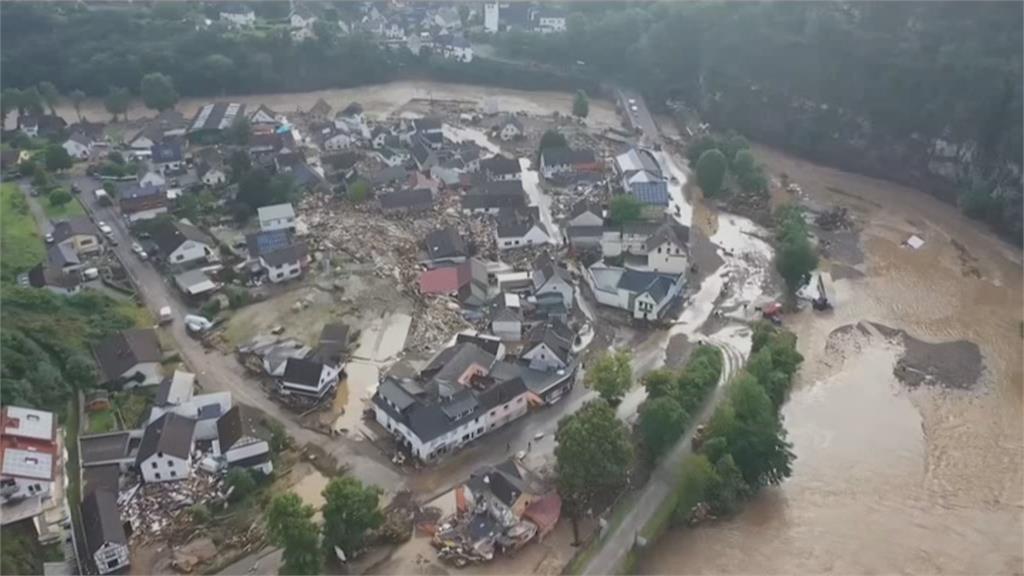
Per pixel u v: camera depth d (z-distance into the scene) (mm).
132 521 65688
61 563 60344
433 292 100500
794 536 68625
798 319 101688
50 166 134250
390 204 123188
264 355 87062
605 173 140125
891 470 76875
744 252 117250
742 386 73875
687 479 67562
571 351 88750
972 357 94938
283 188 122812
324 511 61406
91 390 79312
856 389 88750
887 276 114062
